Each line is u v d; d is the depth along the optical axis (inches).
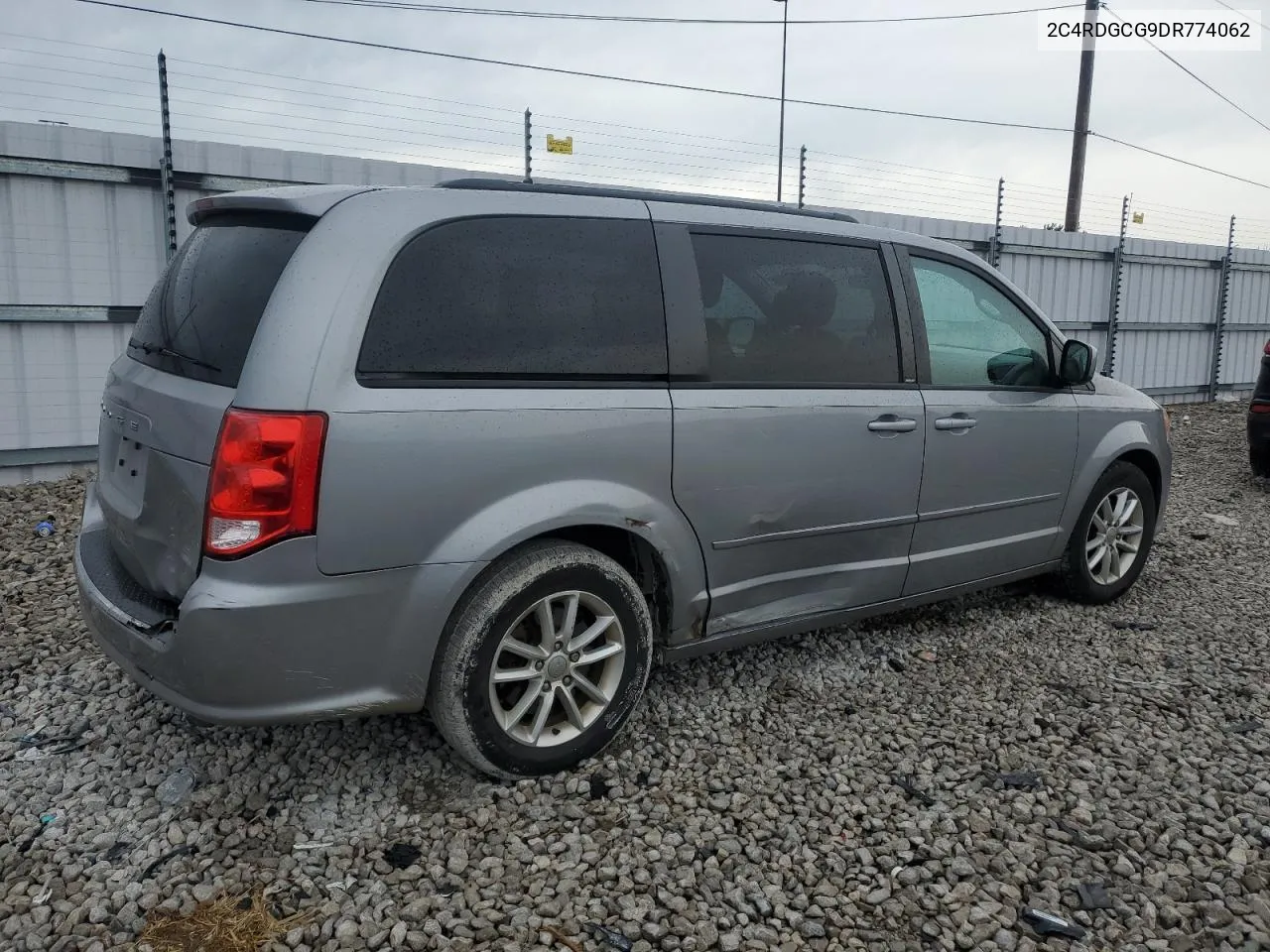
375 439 102.2
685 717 140.1
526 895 99.9
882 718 142.0
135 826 110.4
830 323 144.0
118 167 291.7
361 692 106.6
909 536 155.2
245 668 100.0
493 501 110.3
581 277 120.6
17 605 180.5
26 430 287.4
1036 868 106.7
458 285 111.3
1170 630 183.2
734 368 132.3
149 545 110.8
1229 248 622.8
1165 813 117.3
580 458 116.3
